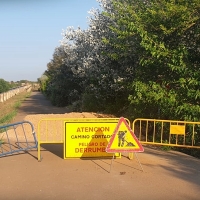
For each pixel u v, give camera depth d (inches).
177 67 377.7
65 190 238.4
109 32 575.5
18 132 504.4
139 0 471.8
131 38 457.7
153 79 431.8
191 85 376.2
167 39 420.2
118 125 283.1
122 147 282.8
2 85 2043.6
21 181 258.5
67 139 318.0
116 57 498.3
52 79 1674.5
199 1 367.6
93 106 746.8
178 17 387.2
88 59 663.8
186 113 378.6
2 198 224.4
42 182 255.8
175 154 358.6
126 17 440.1
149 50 398.9
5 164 307.1
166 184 250.8
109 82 623.5
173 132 344.8
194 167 300.4
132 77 560.4
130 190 237.9
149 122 474.9
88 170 285.6
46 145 398.6
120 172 280.2
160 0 419.5
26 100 1791.3
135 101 424.8
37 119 573.9
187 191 236.4
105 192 233.9
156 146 406.9
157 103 410.3
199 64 400.8
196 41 416.2
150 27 413.7
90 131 319.9
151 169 290.7
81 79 950.4
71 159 320.2
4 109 1183.6
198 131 380.5
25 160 320.5
